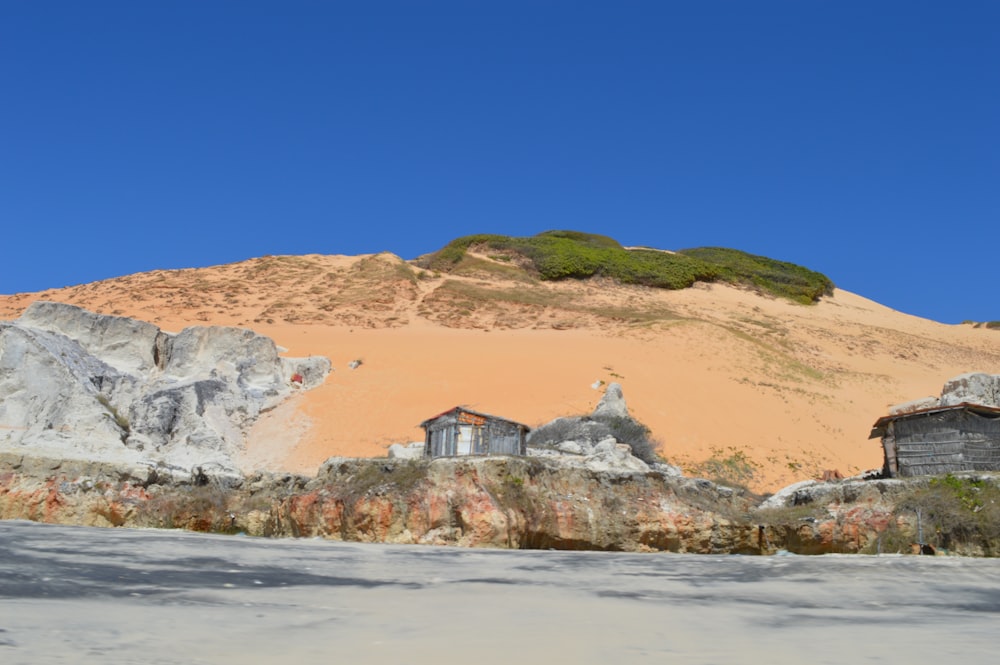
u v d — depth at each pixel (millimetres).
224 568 20047
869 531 33156
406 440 51375
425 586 18531
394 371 62406
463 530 31172
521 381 60438
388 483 32875
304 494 35125
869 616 15156
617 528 33844
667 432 55469
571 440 47375
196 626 12867
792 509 36062
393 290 93438
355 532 32188
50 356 46000
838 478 49562
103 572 18125
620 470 36531
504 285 104125
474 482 32156
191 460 45250
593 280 111250
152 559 21062
